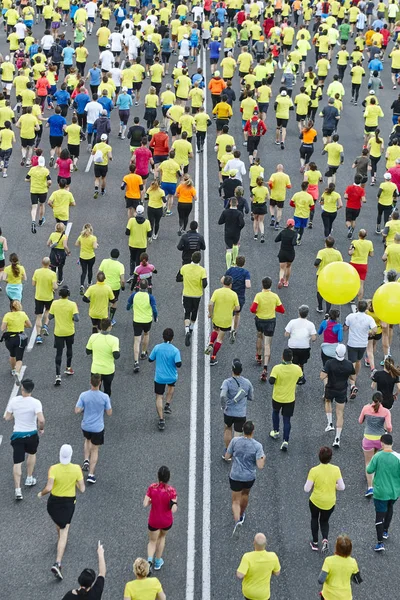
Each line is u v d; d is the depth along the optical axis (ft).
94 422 100.42
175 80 229.66
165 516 87.40
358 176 163.94
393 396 107.45
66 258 156.76
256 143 192.54
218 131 206.49
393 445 112.88
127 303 133.08
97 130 189.88
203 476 104.47
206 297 145.59
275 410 108.47
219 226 172.76
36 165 165.48
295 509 99.96
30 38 264.52
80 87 210.59
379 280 155.33
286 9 321.73
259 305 120.88
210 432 112.57
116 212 177.17
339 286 120.26
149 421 114.52
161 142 178.91
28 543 93.86
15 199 182.09
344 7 323.98
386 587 90.33
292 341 116.26
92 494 101.09
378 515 93.61
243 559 78.79
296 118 226.17
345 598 79.15
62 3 313.12
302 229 163.63
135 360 124.06
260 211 162.61
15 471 98.68
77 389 120.78
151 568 89.97
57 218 156.76
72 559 91.66
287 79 234.99
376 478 93.25
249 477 92.94
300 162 204.95
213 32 279.28
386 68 291.38
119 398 119.03
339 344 107.96
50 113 228.22
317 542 93.56
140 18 296.92
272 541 95.04
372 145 193.57
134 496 101.04
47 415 114.93
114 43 273.95
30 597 86.94
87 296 125.08
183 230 164.04
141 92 250.16
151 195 159.43
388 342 129.08
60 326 118.93
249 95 211.61
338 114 208.54
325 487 90.53
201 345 132.16
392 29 332.60
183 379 123.95
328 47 282.77
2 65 240.73
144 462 106.52
